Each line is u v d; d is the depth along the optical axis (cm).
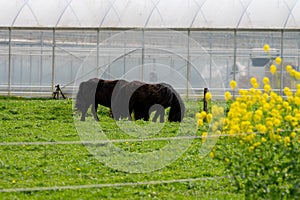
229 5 9869
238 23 9731
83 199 3466
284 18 9725
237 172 3123
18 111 7381
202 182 3912
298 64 9644
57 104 7950
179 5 9938
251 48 9669
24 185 3744
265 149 3144
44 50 9825
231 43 9681
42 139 5547
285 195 3111
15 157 4625
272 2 9850
